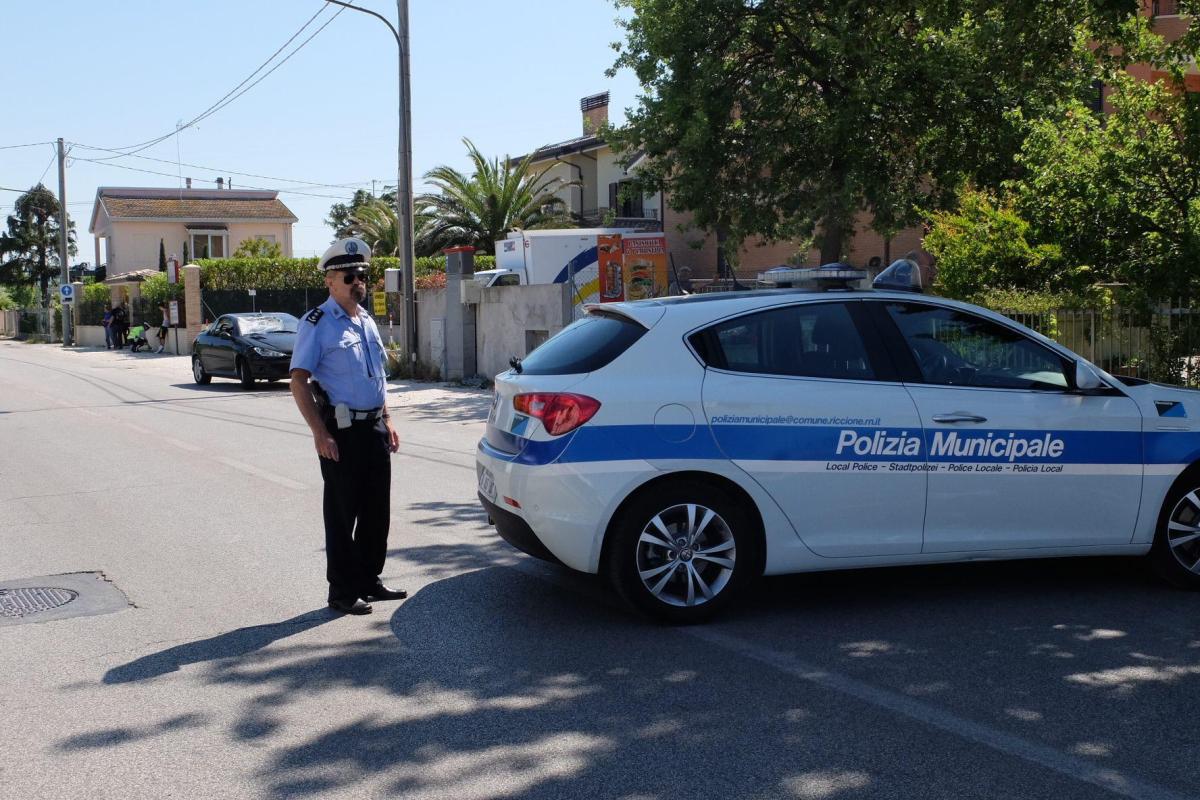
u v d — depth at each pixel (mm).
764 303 5570
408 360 22531
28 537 7770
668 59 19109
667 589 5418
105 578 6559
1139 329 11055
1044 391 5695
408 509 8523
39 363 33406
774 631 5285
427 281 28578
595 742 4000
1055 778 3658
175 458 11617
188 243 57281
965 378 5652
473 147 37719
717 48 18953
